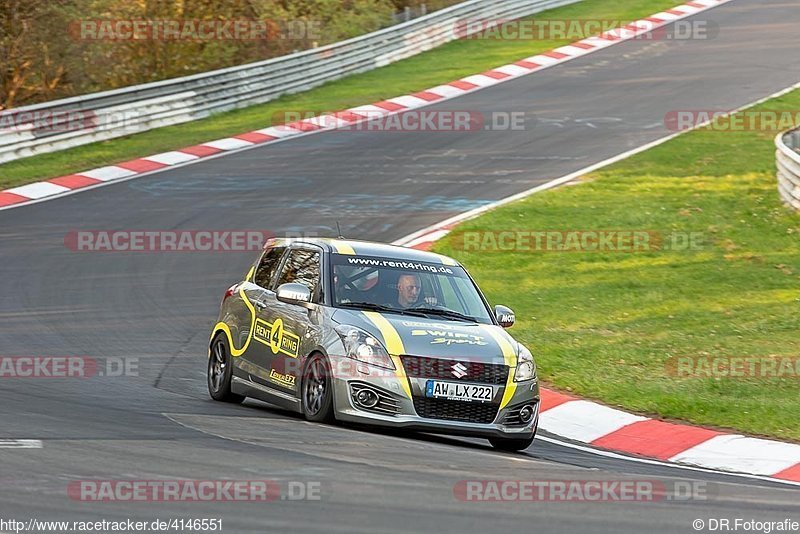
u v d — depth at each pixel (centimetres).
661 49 12825
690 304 5197
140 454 2378
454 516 1991
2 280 5253
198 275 5619
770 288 5384
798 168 6638
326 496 2069
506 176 8012
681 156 8488
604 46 12975
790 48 12800
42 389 3381
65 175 7581
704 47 12925
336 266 3247
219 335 3553
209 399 3541
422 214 7019
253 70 10194
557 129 9469
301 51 11831
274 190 7456
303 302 3177
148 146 8544
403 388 2875
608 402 3859
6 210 6694
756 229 6481
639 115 10006
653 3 15150
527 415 3006
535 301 5356
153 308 4969
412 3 14338
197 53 11075
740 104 10381
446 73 11612
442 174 8031
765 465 3180
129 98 8931
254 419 3036
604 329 4847
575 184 7750
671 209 7031
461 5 13338
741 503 2400
